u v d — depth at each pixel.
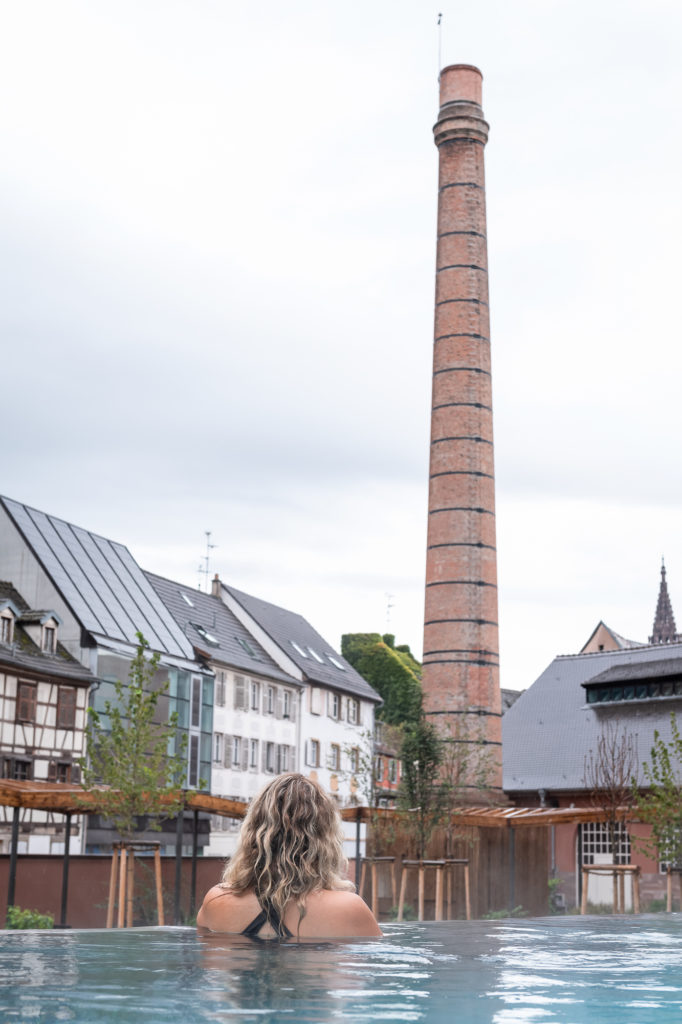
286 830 5.17
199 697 45.69
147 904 28.16
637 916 14.33
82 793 21.66
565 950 6.38
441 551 44.84
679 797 28.38
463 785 33.06
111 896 21.86
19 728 34.97
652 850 43.31
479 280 46.56
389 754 63.84
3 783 21.66
